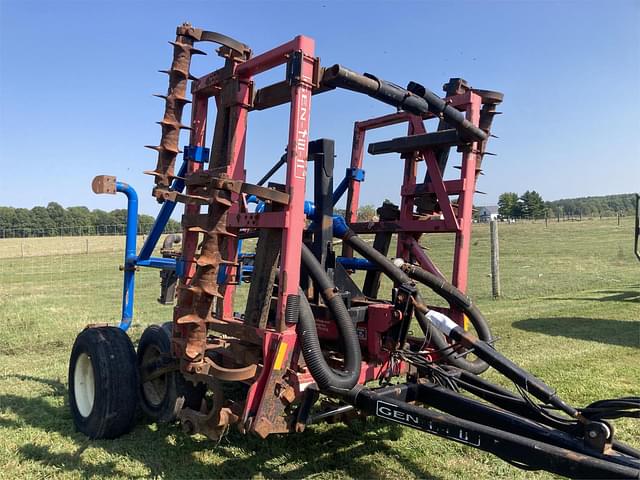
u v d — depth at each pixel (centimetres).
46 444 379
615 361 609
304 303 305
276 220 300
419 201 461
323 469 348
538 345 688
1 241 3662
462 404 295
